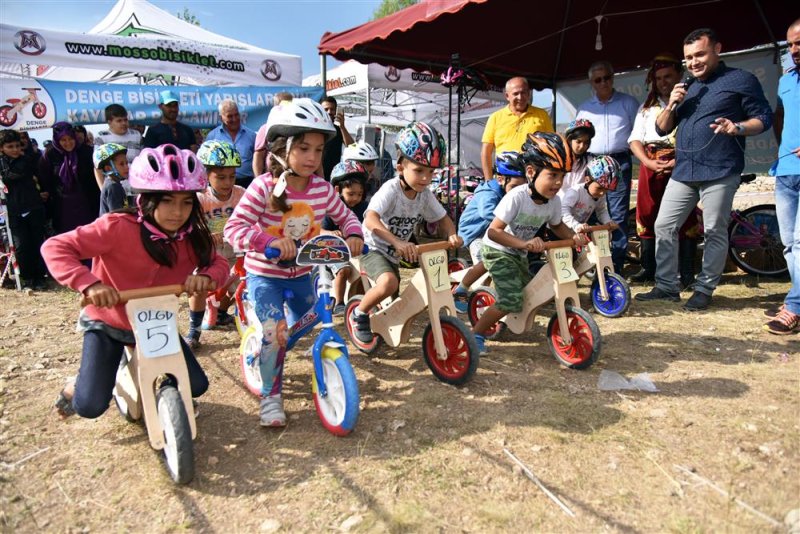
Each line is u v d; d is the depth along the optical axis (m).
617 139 6.18
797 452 2.67
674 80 5.62
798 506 2.28
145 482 2.53
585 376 3.70
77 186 6.91
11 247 6.41
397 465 2.64
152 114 8.27
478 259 4.92
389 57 7.88
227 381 3.68
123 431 2.99
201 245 2.69
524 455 2.71
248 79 9.09
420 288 3.54
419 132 3.46
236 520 2.26
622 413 3.13
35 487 2.49
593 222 5.54
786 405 3.17
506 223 3.79
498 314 4.05
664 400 3.28
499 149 6.32
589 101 6.40
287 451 2.78
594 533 2.15
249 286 3.15
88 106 7.86
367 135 12.22
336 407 2.90
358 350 4.24
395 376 3.75
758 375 3.62
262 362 3.00
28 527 2.23
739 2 6.82
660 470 2.56
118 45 7.97
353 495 2.41
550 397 3.36
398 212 3.81
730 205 4.98
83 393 2.55
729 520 2.20
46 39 7.47
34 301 5.99
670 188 5.24
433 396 3.40
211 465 2.65
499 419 3.08
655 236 5.84
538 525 2.21
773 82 7.46
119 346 2.67
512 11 6.97
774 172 4.71
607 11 7.26
